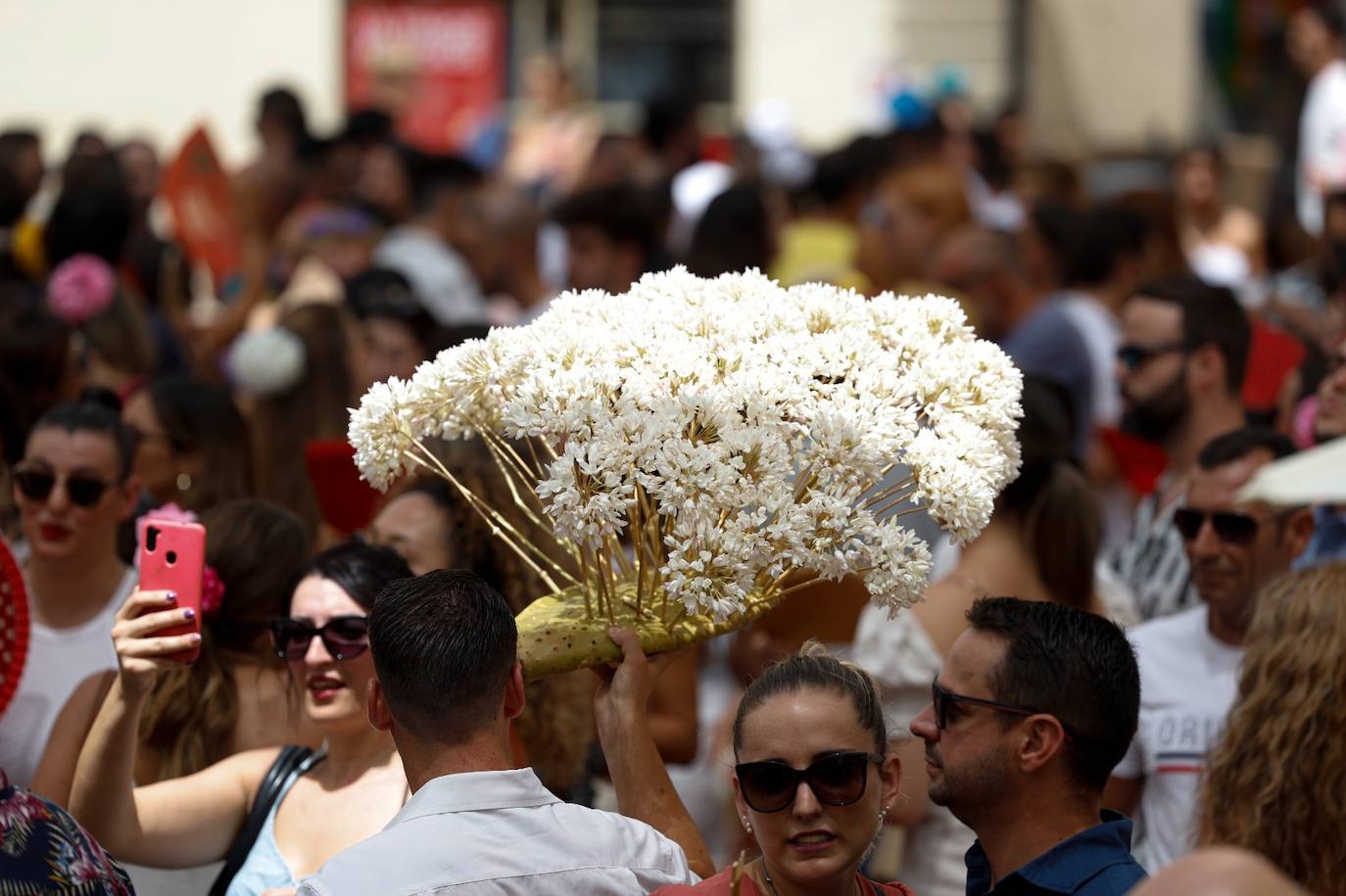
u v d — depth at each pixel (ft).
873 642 25.82
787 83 97.71
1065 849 18.02
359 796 21.49
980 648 18.67
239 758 22.25
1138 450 36.45
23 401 32.91
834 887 17.35
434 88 95.35
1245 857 9.48
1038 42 97.66
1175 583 30.78
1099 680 18.33
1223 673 25.30
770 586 18.97
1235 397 32.40
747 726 17.38
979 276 43.91
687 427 17.57
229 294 51.39
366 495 29.07
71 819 18.11
